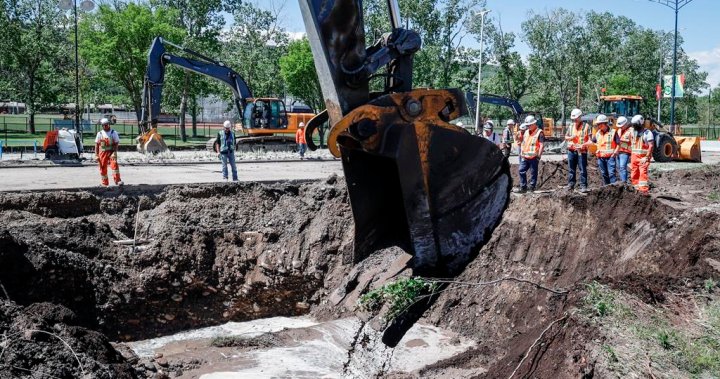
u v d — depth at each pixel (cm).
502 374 689
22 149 2955
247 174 2244
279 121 3350
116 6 5078
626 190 1115
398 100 700
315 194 1520
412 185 704
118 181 1612
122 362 911
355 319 1142
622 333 615
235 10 5719
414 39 739
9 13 5131
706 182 1814
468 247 743
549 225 1153
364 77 701
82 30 4888
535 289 1034
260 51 5722
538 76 6050
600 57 6119
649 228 1034
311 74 5362
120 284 1233
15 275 1110
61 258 1178
